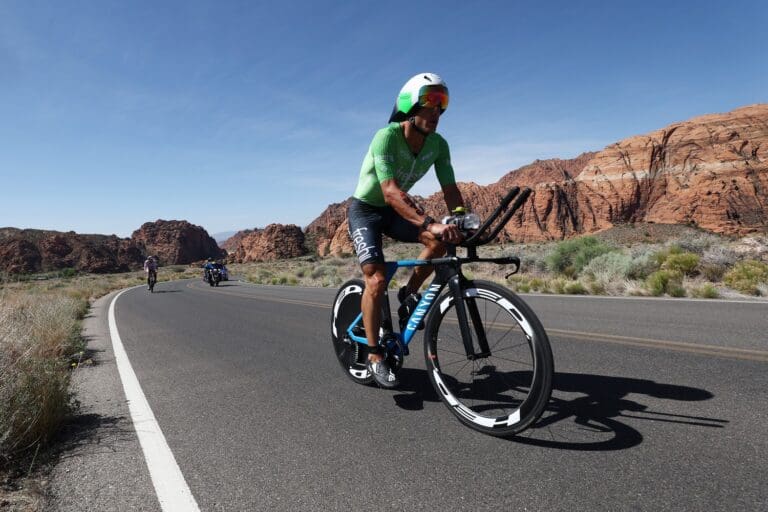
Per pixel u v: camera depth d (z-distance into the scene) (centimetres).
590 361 426
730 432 250
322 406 346
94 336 842
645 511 182
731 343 470
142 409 366
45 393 306
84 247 19150
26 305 1017
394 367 356
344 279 2603
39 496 225
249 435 295
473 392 321
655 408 293
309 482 226
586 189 19812
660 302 844
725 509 180
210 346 655
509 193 242
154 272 2536
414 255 3225
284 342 653
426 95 295
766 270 1023
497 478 217
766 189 15738
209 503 211
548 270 1739
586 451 238
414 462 240
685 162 18288
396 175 329
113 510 210
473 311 285
